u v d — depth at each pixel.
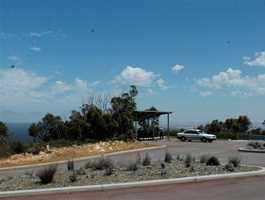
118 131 51.19
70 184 13.76
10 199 11.94
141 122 57.75
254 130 70.25
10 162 29.06
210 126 69.25
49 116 52.00
